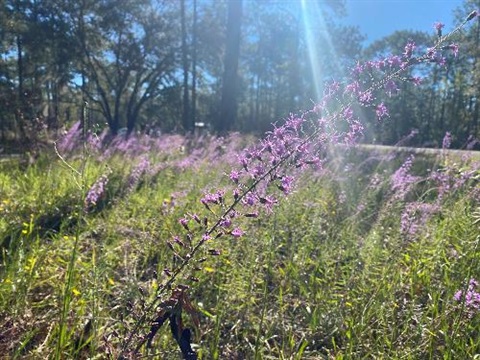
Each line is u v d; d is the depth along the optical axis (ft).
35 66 115.65
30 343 8.75
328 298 10.81
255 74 190.19
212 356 8.39
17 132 32.78
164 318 6.19
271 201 6.07
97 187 10.93
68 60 111.55
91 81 134.62
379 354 8.49
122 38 125.49
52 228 15.16
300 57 159.22
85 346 8.60
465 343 8.63
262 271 11.64
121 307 9.43
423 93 161.79
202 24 123.85
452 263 10.86
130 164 24.50
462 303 8.29
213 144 26.40
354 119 6.27
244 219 10.81
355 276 10.90
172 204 15.90
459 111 159.33
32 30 104.78
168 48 126.52
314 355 9.25
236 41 57.31
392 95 6.57
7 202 17.19
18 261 10.32
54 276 10.68
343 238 13.66
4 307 9.43
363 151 23.90
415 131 26.86
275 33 141.59
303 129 6.21
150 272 11.97
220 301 9.79
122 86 130.21
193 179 20.47
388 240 12.56
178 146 29.32
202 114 170.50
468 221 13.25
